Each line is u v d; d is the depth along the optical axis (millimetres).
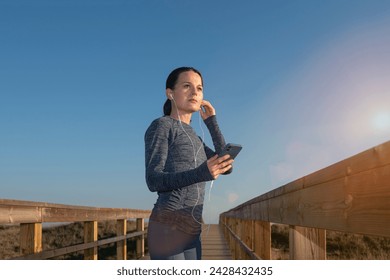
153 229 2088
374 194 1215
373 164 1221
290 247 2566
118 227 7020
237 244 6398
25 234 3609
